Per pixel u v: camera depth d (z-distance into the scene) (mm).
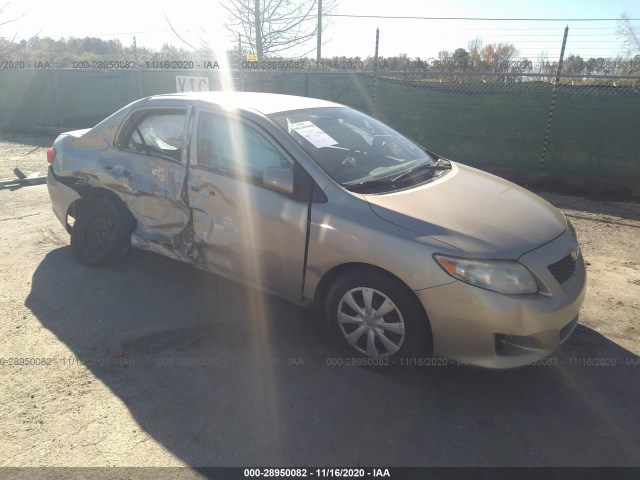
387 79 9547
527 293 2783
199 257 3930
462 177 3818
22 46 18094
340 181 3309
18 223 5926
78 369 3193
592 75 7781
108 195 4469
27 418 2756
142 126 4246
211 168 3736
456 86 8961
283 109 3832
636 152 7734
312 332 3674
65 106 13883
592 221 6508
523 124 8531
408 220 2980
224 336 3602
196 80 10336
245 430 2697
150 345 3475
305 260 3309
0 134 14234
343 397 2969
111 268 4660
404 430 2715
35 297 4109
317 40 15766
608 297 4285
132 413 2811
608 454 2568
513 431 2719
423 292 2838
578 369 3279
